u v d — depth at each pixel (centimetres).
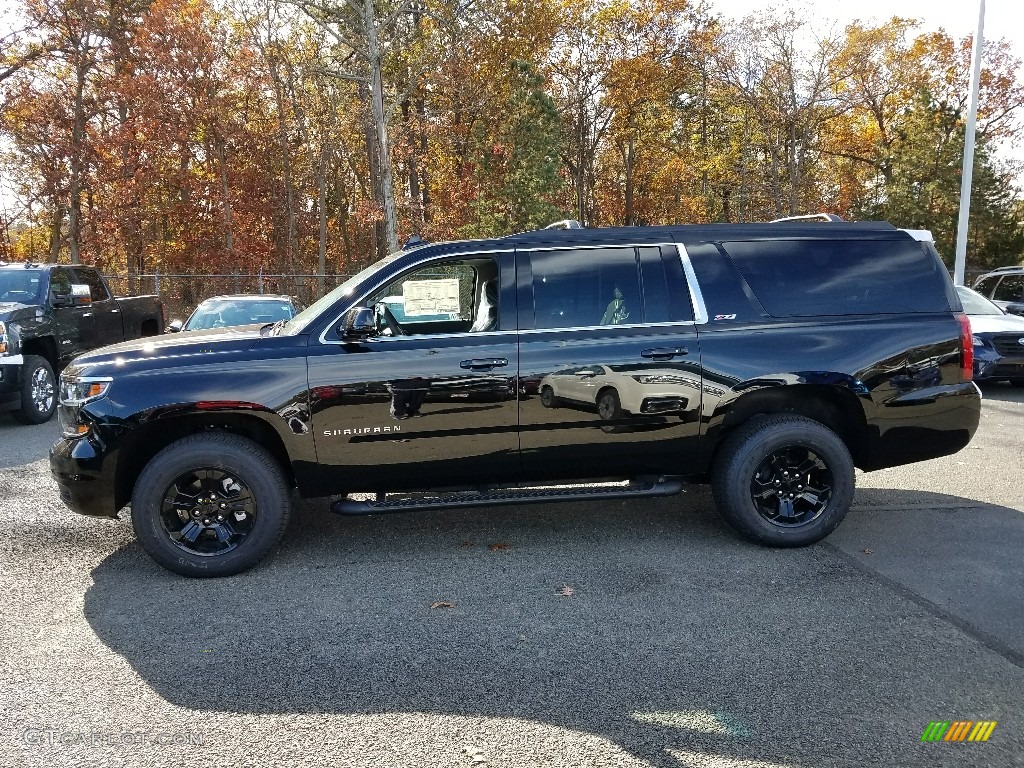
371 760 262
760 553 462
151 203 3888
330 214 4750
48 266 1007
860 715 286
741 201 4481
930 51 4047
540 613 381
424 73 3291
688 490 608
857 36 3947
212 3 3447
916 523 518
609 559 455
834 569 435
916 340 465
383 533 508
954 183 3600
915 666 322
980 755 261
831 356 455
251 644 351
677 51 4147
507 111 3553
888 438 470
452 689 309
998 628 358
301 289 2639
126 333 1204
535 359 440
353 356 432
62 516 549
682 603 390
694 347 451
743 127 4634
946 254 3681
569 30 4106
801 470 470
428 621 374
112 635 362
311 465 434
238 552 432
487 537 498
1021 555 456
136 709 296
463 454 445
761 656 333
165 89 3334
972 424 476
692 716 287
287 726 283
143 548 455
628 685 310
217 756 264
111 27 3250
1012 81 3962
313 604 396
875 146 4378
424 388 433
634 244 463
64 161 3225
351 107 3584
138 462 450
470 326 503
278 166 4122
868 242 481
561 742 271
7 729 282
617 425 450
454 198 3547
